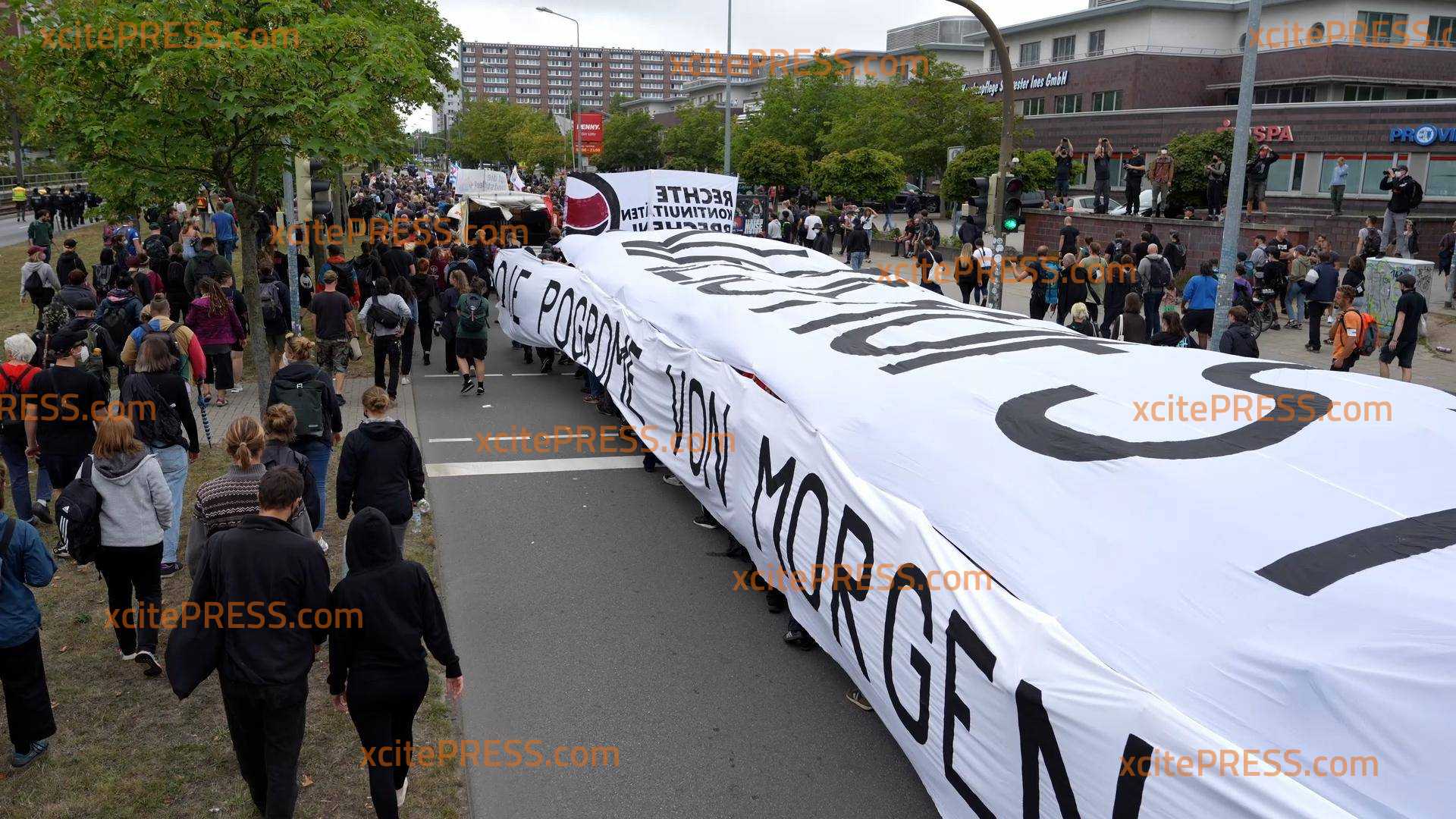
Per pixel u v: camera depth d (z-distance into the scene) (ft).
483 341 44.78
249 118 31.78
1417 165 107.24
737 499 25.30
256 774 15.48
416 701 15.29
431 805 16.70
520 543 28.17
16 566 16.51
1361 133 110.32
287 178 44.75
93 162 32.76
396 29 37.63
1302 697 10.87
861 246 85.56
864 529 17.93
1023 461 16.43
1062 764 12.19
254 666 14.58
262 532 14.76
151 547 19.72
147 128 30.94
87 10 29.35
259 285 41.09
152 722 18.69
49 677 20.07
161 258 56.03
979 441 17.58
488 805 16.81
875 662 17.44
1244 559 12.52
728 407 25.94
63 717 18.74
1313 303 54.80
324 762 17.74
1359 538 12.19
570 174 53.06
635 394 35.17
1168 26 156.76
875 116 135.95
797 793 17.29
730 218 55.52
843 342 25.55
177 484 24.17
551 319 46.68
